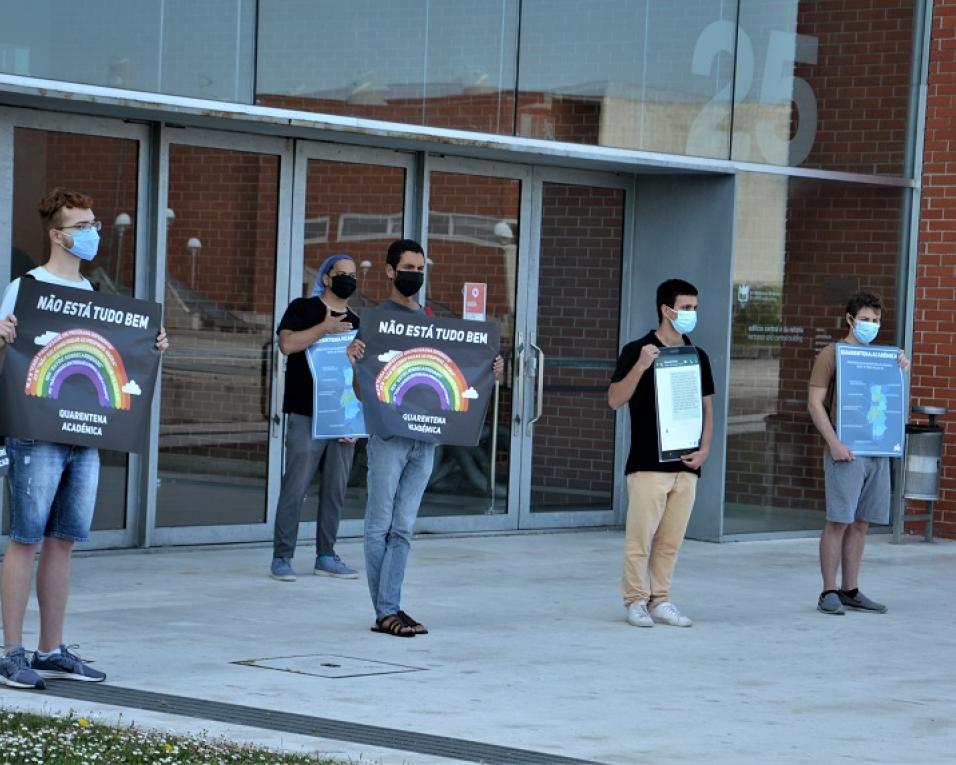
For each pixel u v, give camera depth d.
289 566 12.59
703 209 16.14
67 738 6.95
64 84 12.20
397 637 10.44
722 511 16.08
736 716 8.62
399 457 10.51
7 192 12.56
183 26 12.93
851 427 12.17
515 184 15.66
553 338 16.02
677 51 15.88
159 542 13.61
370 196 14.76
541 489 16.06
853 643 11.05
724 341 16.02
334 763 6.91
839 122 16.86
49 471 8.37
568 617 11.52
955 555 16.14
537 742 7.79
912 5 17.28
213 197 13.77
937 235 17.27
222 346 13.88
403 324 10.41
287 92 13.57
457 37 14.62
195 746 7.00
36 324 8.30
